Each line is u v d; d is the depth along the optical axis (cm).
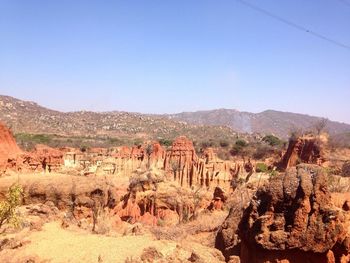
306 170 3528
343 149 14350
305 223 3366
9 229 4706
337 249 3309
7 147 9256
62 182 7275
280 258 3400
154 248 3772
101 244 4262
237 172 11544
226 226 4250
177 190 8712
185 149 12150
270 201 3547
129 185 9044
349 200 4322
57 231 4875
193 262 3544
